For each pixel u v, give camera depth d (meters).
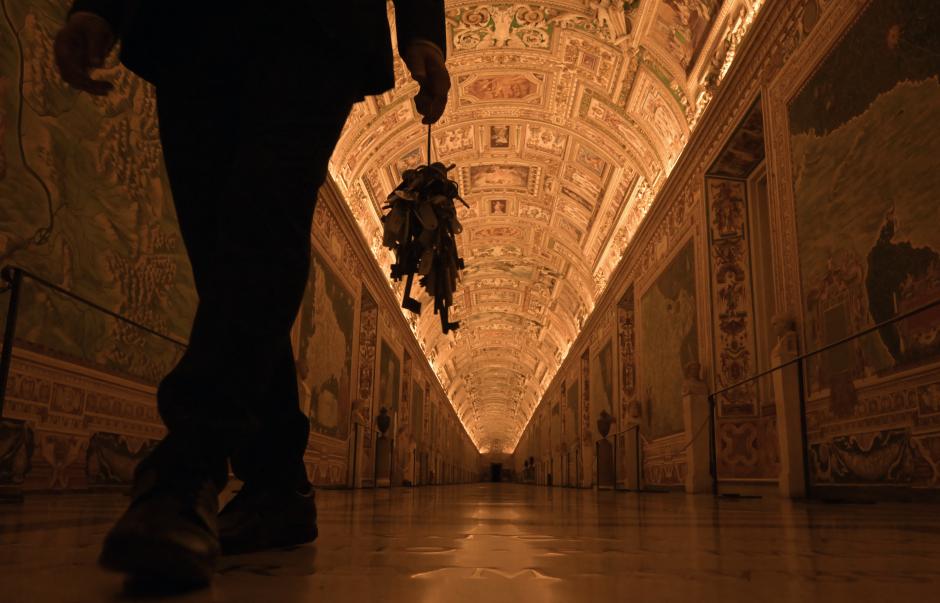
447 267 2.75
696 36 11.09
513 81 15.27
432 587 1.01
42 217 5.49
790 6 8.09
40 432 5.36
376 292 18.81
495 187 20.47
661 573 1.21
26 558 1.28
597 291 22.39
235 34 1.42
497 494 11.47
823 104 7.22
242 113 1.40
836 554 1.59
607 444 17.69
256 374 1.21
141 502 0.99
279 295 1.26
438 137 17.09
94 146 6.19
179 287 7.58
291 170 1.33
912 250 5.59
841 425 6.58
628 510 4.59
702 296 11.24
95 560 1.25
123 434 6.48
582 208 19.95
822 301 7.05
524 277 28.09
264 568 1.21
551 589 1.01
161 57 1.52
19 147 5.29
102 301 6.21
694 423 10.67
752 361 10.54
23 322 5.23
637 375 15.93
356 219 16.41
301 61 1.39
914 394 5.48
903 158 5.76
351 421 15.71
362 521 2.95
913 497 5.43
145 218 6.96
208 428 1.10
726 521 3.14
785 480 7.17
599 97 14.68
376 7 1.50
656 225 14.40
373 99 14.17
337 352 14.38
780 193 8.20
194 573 0.93
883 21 6.15
